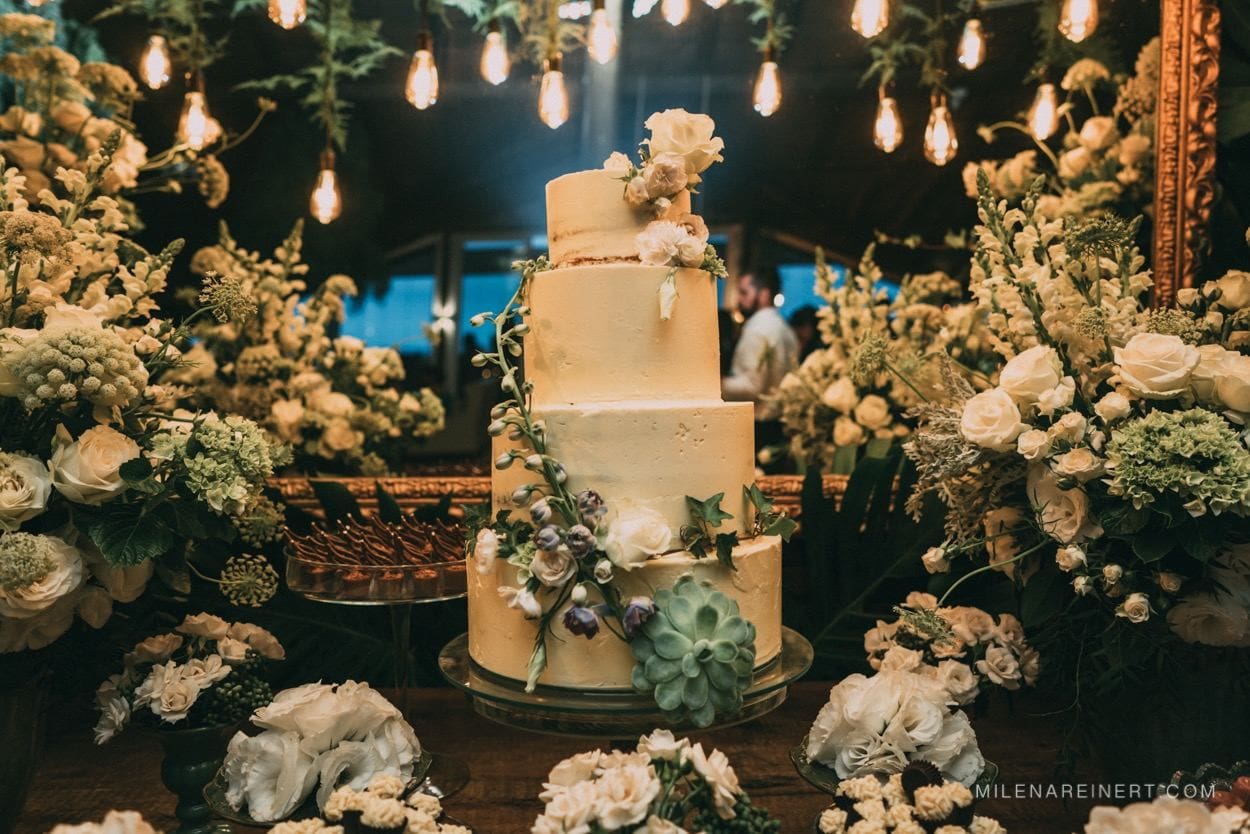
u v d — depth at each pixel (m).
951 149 2.03
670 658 1.12
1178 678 1.26
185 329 1.40
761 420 2.06
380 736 1.27
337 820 1.04
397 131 2.00
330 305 1.99
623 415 1.20
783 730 1.61
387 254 2.01
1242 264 1.86
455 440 2.02
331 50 1.98
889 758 1.23
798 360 2.06
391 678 1.81
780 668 1.31
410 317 2.02
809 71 2.02
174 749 1.27
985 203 1.47
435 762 1.48
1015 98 2.01
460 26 1.98
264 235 1.98
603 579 1.12
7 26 1.79
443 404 2.02
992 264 1.51
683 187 1.29
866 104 2.03
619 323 1.25
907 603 1.54
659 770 1.07
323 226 1.99
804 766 1.31
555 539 1.12
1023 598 1.32
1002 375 1.31
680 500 1.23
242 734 1.22
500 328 1.27
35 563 1.09
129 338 1.46
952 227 2.04
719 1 2.00
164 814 1.32
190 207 1.96
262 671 1.42
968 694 1.37
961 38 2.01
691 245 1.26
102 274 1.52
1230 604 1.19
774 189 2.04
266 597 1.43
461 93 2.00
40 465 1.17
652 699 1.19
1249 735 1.27
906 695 1.28
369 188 2.00
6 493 1.13
